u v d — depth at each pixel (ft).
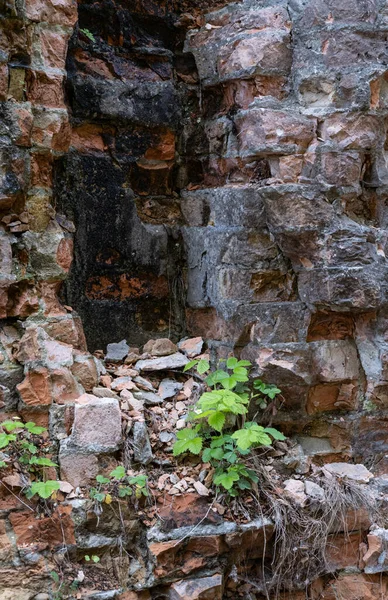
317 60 10.48
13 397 9.59
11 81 9.57
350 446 11.01
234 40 10.96
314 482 10.46
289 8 10.75
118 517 9.43
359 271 10.19
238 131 11.09
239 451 9.96
